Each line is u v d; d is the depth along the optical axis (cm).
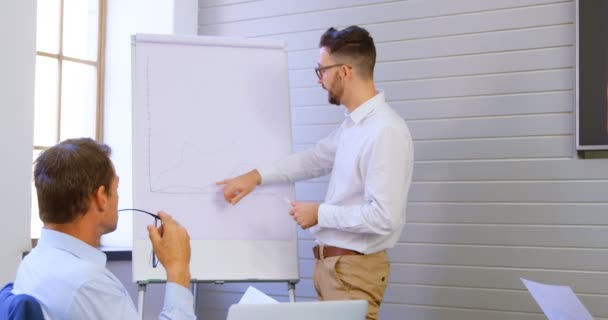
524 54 341
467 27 353
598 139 321
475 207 349
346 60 282
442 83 358
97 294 161
